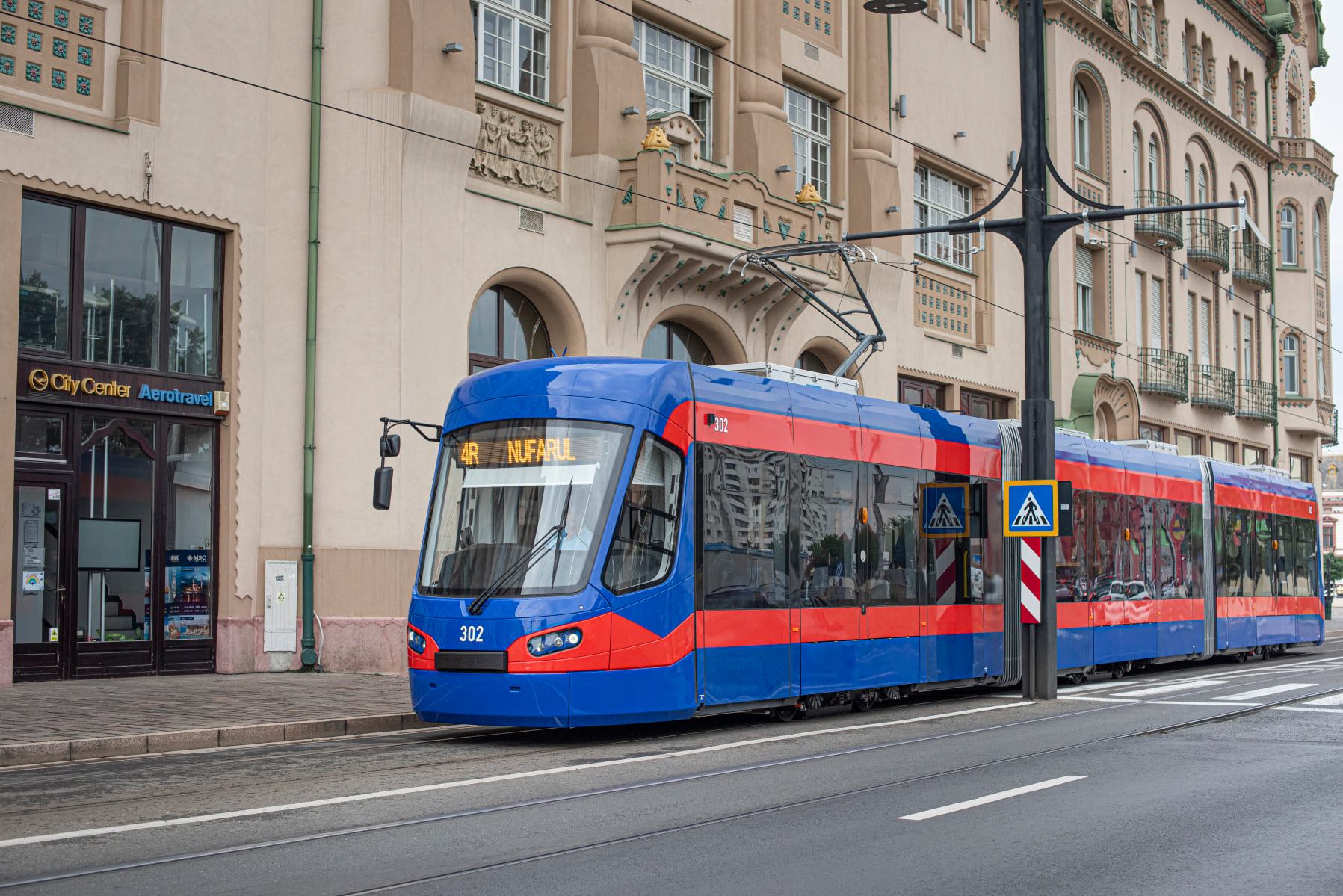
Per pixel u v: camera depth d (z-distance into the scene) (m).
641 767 11.63
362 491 20.02
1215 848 8.30
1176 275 45.25
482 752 12.73
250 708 15.09
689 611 14.04
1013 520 18.78
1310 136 57.06
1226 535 27.02
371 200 20.27
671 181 23.58
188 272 19.12
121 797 9.95
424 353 20.72
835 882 7.42
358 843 8.34
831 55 29.62
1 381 16.81
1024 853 8.16
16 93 17.17
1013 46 37.44
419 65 20.62
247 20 19.62
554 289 22.84
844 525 16.55
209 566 19.16
